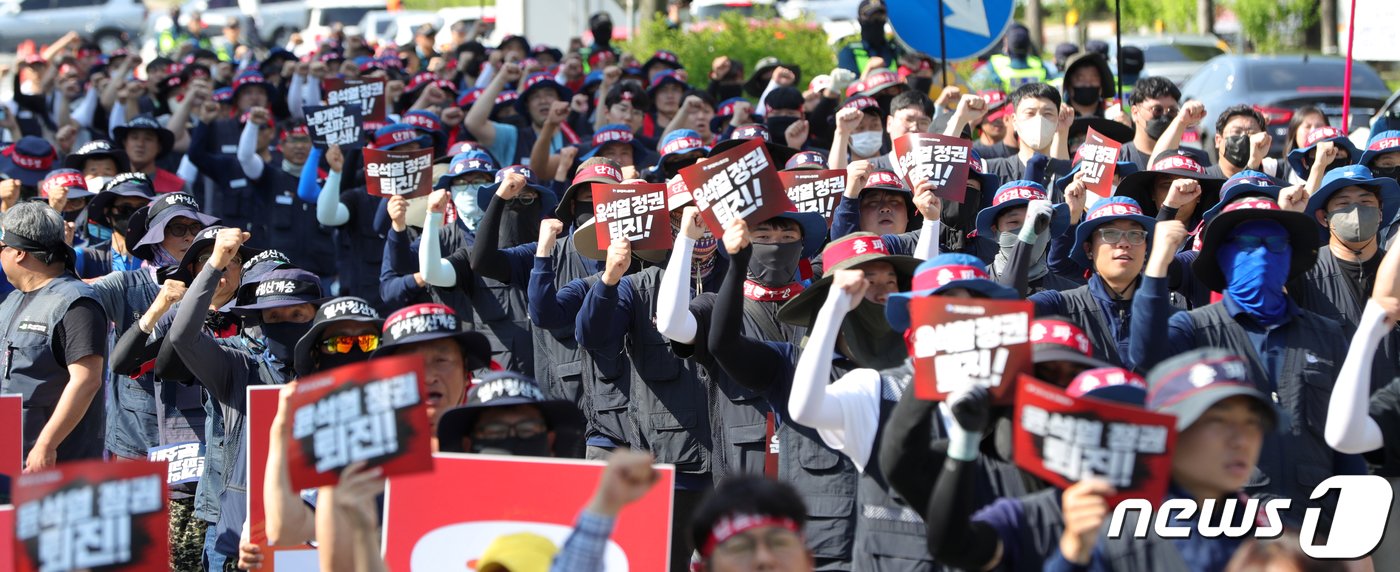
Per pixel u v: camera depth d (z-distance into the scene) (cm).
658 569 1350
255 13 10456
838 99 3762
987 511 1218
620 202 2062
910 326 1422
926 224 1995
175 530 2055
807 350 1433
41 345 2075
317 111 3372
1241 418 1146
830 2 8044
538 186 2588
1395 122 4225
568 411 1435
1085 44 5044
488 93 3762
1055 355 1243
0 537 1275
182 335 1791
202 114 3681
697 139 2786
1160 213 2175
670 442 2048
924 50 3328
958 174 2288
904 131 2786
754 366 1659
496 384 1430
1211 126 5344
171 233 2352
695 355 1900
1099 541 1169
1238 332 1764
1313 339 1750
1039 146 2691
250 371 1850
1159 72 6756
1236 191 2080
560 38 7075
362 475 1168
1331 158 2627
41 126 4928
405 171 2739
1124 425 1091
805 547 1170
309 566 1564
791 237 1903
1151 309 1652
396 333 1550
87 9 10494
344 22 10400
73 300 2077
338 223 3108
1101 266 1908
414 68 5975
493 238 2325
